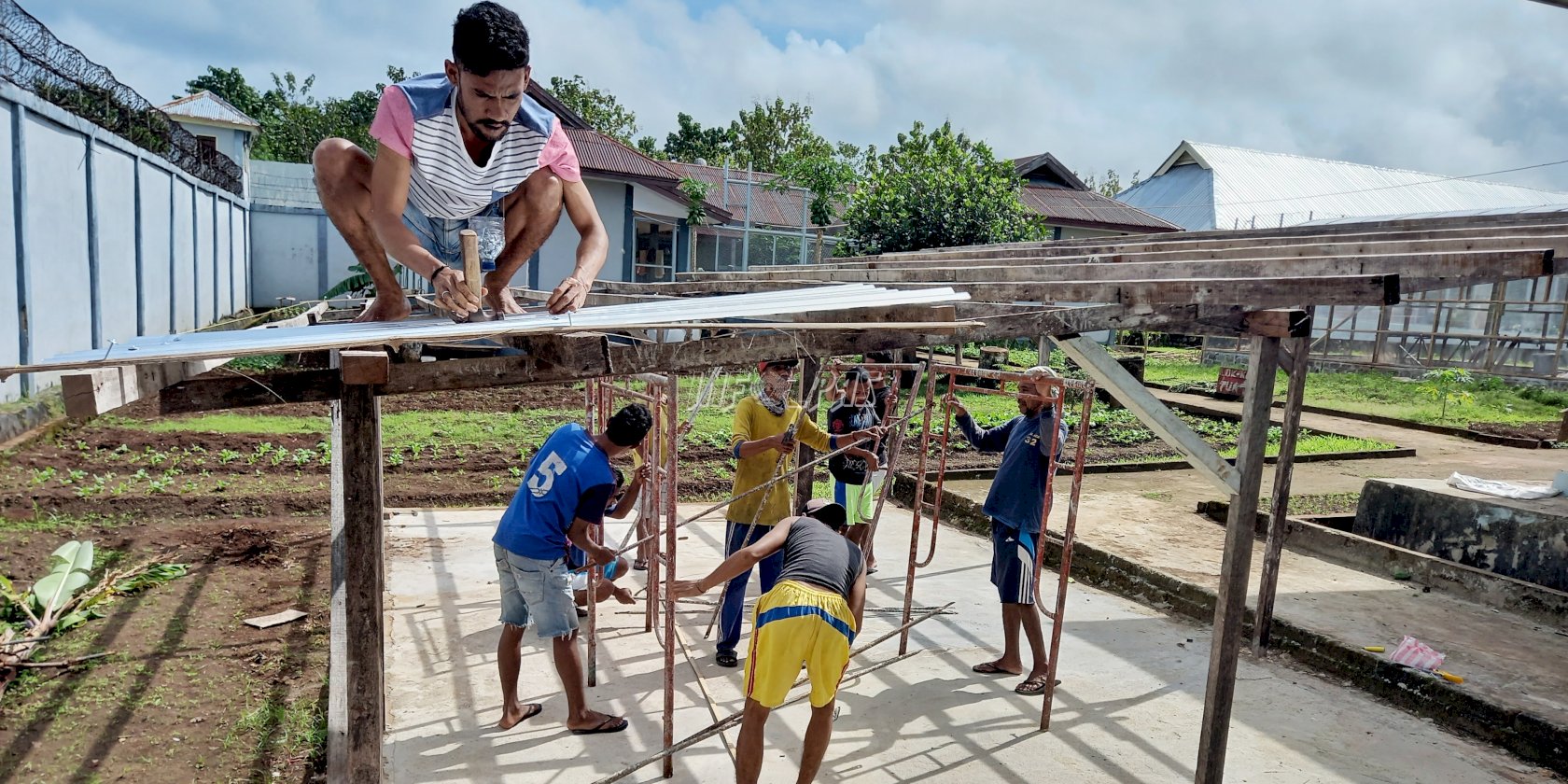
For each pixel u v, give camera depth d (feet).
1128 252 18.15
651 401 18.81
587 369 10.16
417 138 9.82
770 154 172.04
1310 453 45.09
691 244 79.36
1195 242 20.27
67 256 44.86
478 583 23.63
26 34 40.57
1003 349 59.98
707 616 22.11
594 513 15.33
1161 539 29.07
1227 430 52.26
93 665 18.08
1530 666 19.25
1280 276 13.64
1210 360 88.48
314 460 36.09
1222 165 121.08
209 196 77.20
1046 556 28.48
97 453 35.63
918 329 10.93
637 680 18.33
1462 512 26.12
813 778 13.78
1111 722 17.13
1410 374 75.31
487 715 16.66
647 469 19.83
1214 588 23.48
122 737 15.39
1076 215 98.78
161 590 22.35
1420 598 24.14
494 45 9.27
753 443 18.51
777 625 13.41
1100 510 33.14
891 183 75.05
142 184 57.36
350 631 10.82
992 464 39.99
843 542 14.69
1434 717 17.93
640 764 13.55
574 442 15.53
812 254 91.97
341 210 11.24
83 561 22.02
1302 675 20.02
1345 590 24.66
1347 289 13.29
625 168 75.51
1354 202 119.24
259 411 47.19
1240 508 13.92
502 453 38.99
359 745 10.94
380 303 11.96
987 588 25.00
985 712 17.43
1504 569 24.76
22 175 39.32
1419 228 17.84
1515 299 71.05
